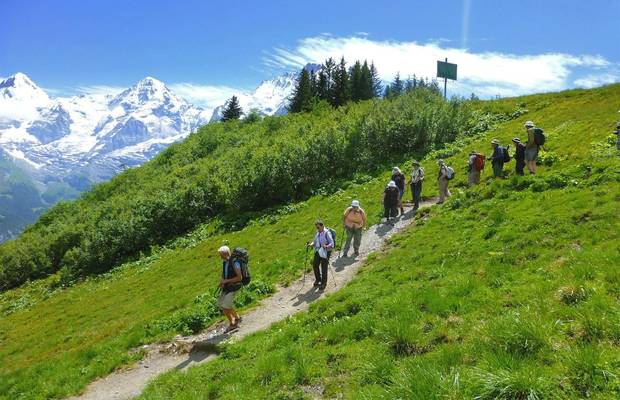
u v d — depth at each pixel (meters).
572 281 10.19
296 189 44.03
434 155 40.94
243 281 17.64
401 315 11.59
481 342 8.47
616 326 7.66
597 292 9.13
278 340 13.66
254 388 10.78
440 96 57.69
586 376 6.50
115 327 23.27
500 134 40.66
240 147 66.50
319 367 10.66
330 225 30.36
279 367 11.34
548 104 46.91
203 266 32.16
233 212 45.38
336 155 44.19
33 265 56.00
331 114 67.75
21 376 18.95
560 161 25.41
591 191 17.31
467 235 17.95
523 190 20.73
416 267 16.64
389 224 25.42
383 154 45.53
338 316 14.27
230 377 11.86
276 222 37.66
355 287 16.59
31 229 77.12
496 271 13.12
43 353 23.23
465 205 22.28
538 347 7.80
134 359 17.36
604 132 28.19
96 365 17.61
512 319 8.62
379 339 10.88
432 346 9.70
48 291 46.59
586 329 7.89
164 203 49.28
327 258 19.17
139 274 37.97
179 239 45.44
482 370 7.16
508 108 51.00
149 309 25.25
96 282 42.53
